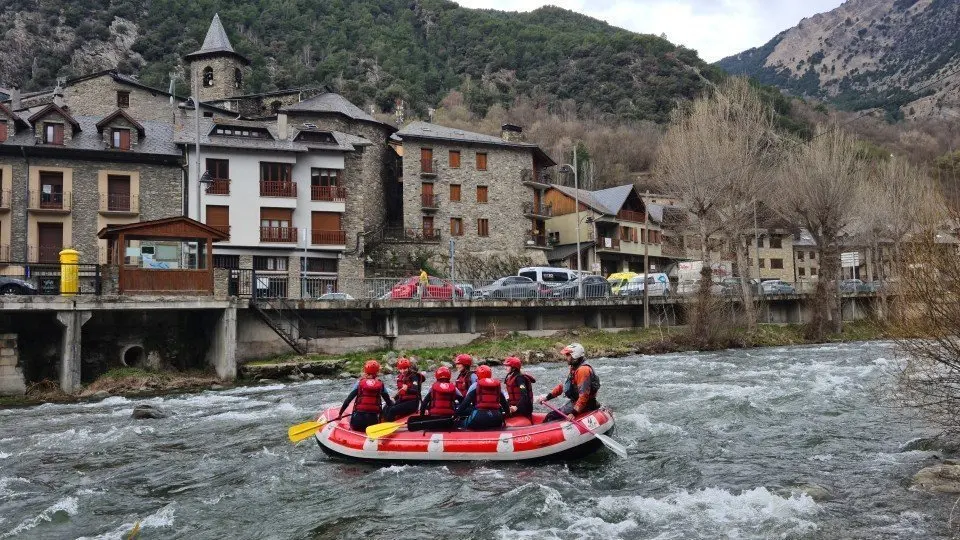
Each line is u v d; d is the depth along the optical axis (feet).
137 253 82.99
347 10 417.08
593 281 143.13
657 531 28.63
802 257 266.36
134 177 133.08
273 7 381.40
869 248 179.93
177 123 149.28
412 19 460.14
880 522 28.81
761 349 123.75
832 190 144.15
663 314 142.20
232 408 64.69
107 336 84.38
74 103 175.42
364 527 30.14
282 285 147.23
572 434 39.73
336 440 41.83
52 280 100.99
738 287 151.43
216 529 30.37
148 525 30.99
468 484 35.83
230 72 200.85
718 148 137.59
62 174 128.67
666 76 400.88
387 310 105.70
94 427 55.62
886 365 82.07
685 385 71.10
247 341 93.86
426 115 331.98
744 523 29.22
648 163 339.36
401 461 39.73
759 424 50.26
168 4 352.28
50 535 29.89
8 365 74.33
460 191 183.11
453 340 112.06
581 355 42.73
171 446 47.70
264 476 38.86
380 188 187.73
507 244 186.91
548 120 355.97
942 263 31.63
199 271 83.46
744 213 154.92
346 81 322.75
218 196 140.56
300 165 150.61
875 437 45.01
